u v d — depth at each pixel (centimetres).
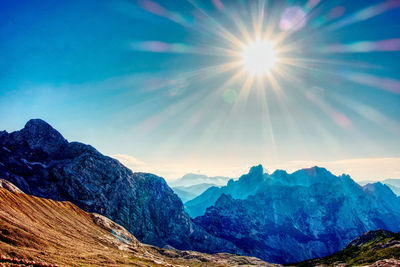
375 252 18050
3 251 6244
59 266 6469
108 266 8106
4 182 13750
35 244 7894
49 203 14962
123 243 15888
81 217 16612
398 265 10750
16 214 10338
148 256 14550
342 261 19625
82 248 10081
